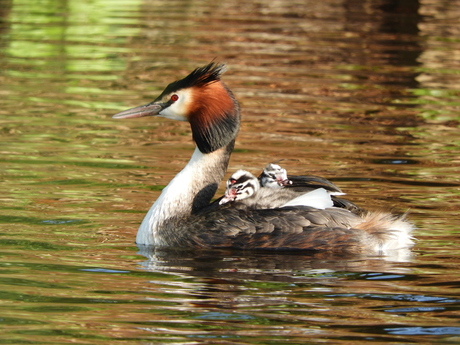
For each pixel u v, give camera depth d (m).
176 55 23.84
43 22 28.11
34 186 13.67
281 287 9.63
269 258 10.73
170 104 11.94
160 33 26.88
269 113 18.78
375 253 10.94
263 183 12.33
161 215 11.56
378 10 31.64
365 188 13.70
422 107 19.56
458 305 9.09
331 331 8.41
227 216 11.31
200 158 12.02
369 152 15.99
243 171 11.59
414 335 8.31
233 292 9.45
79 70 22.31
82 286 9.60
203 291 9.49
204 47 24.94
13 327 8.44
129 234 11.72
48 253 10.76
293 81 21.62
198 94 11.81
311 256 10.80
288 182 11.90
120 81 21.19
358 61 23.88
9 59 23.48
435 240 11.37
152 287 9.60
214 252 11.00
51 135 16.86
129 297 9.27
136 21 28.69
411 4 32.47
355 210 11.67
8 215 12.22
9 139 16.42
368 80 21.94
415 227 11.41
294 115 18.70
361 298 9.29
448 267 10.34
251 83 21.28
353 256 10.84
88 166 14.90
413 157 15.69
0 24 27.50
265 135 17.11
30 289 9.47
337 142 16.67
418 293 9.43
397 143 16.67
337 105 19.58
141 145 16.47
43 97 19.72
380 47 25.61
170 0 33.22
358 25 28.80
